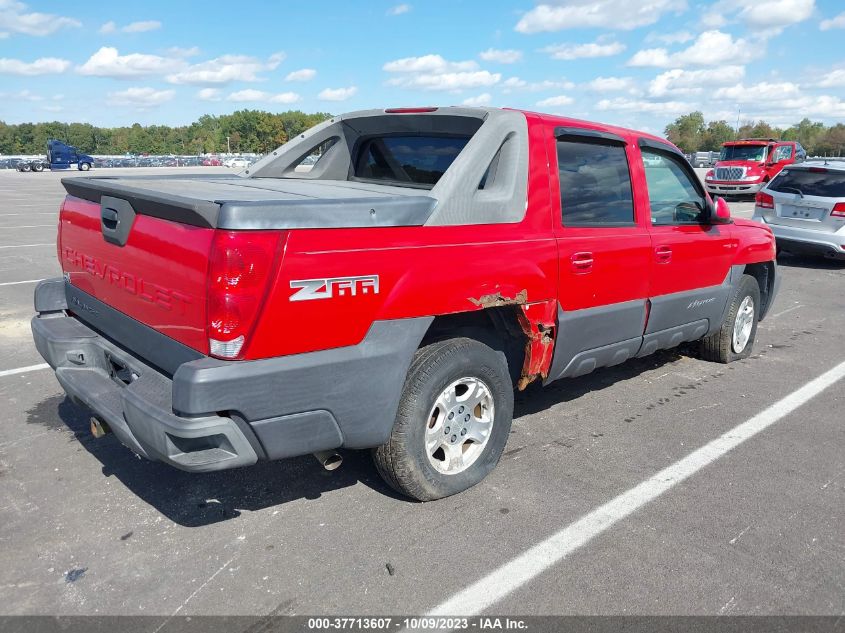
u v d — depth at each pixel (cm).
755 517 338
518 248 349
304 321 272
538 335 371
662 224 468
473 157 335
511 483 367
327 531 319
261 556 298
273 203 260
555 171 377
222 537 313
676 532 323
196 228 262
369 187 402
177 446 264
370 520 328
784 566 298
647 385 533
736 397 509
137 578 282
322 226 272
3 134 15725
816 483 375
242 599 269
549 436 431
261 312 259
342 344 286
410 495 337
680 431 444
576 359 406
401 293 299
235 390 258
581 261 386
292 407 275
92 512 333
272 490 357
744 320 594
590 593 277
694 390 523
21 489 354
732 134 13475
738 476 382
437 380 322
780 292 933
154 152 15812
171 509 337
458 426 346
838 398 511
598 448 414
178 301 274
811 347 654
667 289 467
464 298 324
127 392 281
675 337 498
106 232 321
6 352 583
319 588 277
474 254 328
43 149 15925
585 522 330
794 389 529
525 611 266
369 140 457
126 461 387
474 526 324
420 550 304
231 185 384
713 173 2458
